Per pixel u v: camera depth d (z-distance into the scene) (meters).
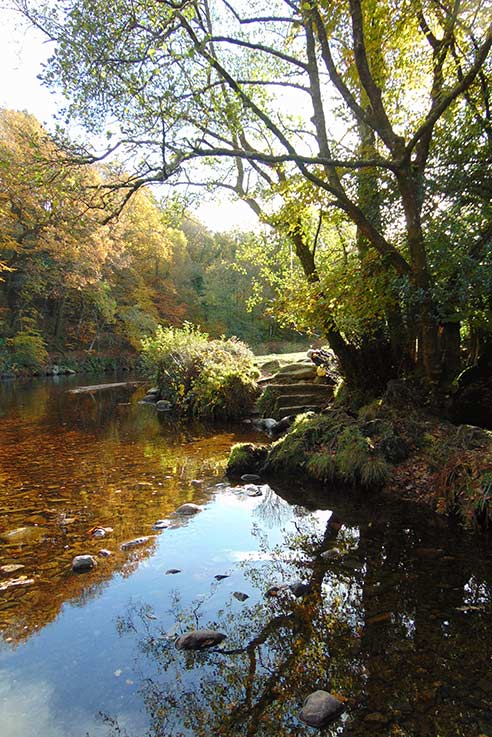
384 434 5.67
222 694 2.20
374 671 2.34
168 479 5.96
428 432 5.62
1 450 7.71
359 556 3.68
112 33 4.97
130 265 34.00
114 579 3.33
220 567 3.53
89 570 3.47
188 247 45.47
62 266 25.31
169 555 3.72
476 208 5.55
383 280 6.07
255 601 3.04
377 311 6.54
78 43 5.04
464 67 5.82
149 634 2.67
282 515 4.64
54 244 21.86
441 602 2.97
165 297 37.47
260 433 9.21
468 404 6.00
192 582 3.29
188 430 9.68
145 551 3.80
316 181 5.42
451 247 5.33
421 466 5.20
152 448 7.88
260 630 2.72
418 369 6.42
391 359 7.44
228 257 41.03
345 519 4.50
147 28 4.89
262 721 2.03
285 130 7.15
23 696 2.17
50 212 6.29
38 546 3.89
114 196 6.38
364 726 1.98
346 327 7.10
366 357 7.61
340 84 5.56
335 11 5.43
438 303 5.56
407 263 5.88
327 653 2.50
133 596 3.10
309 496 5.25
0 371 24.47
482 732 1.92
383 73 6.30
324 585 3.24
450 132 5.77
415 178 5.62
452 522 4.32
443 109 4.89
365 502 4.97
